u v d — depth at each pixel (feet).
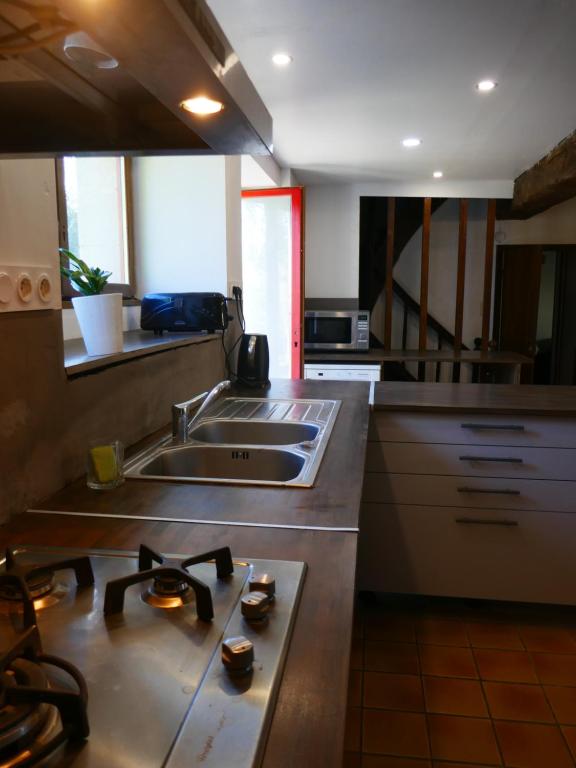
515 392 8.55
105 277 4.98
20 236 3.36
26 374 3.46
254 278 14.33
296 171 16.30
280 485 3.94
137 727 1.65
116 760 1.54
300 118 11.60
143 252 9.05
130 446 5.04
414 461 7.49
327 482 4.05
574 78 9.51
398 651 6.97
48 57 2.24
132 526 3.24
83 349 5.19
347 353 16.76
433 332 19.52
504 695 6.19
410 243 19.43
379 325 19.49
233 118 2.64
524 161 15.34
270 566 2.67
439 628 7.47
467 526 7.50
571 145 12.71
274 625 2.18
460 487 7.45
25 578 2.38
